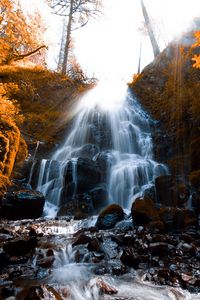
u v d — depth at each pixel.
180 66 18.55
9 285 4.43
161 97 18.17
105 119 17.05
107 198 11.52
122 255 5.50
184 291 4.43
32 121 16.47
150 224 7.15
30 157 13.75
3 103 9.88
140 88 20.27
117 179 12.58
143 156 15.27
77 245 6.16
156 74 20.44
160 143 15.12
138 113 18.06
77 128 16.73
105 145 15.81
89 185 11.55
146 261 5.45
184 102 15.45
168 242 6.27
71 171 11.55
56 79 21.00
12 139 10.52
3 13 8.98
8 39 9.41
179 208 7.94
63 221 8.81
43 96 19.02
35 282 4.59
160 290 4.45
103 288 4.44
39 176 12.25
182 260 5.57
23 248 5.47
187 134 13.98
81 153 14.78
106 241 6.37
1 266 4.95
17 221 8.62
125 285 4.62
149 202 7.91
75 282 4.65
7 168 9.90
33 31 10.24
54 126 16.70
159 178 9.78
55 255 5.62
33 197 9.38
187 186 9.52
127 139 16.11
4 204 8.91
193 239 6.56
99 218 8.00
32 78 20.08
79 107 18.67
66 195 11.21
